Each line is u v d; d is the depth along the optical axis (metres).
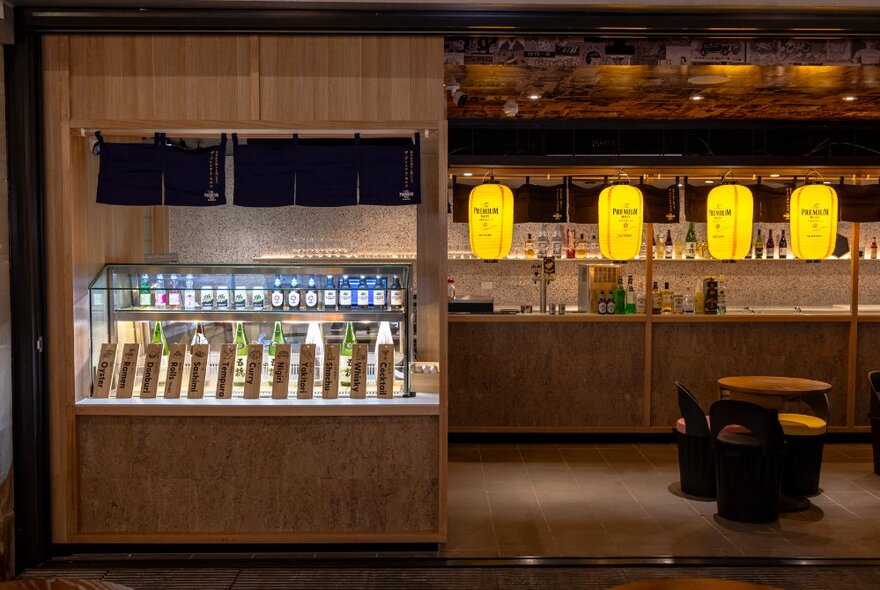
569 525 5.14
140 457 4.57
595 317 7.39
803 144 7.41
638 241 5.87
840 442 7.47
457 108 6.80
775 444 5.11
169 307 4.85
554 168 7.14
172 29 4.37
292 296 4.82
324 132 4.59
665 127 7.34
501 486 6.03
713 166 7.00
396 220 8.84
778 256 8.08
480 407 7.46
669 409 7.47
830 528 5.09
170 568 4.41
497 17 4.33
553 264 7.69
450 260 8.27
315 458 4.57
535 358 7.44
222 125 4.45
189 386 4.67
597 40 5.07
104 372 4.69
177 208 8.82
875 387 6.34
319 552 4.61
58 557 4.57
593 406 7.46
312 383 4.67
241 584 4.21
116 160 4.56
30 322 4.41
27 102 4.37
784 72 5.37
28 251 4.40
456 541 4.83
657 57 5.08
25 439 4.44
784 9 4.27
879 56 5.02
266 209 8.85
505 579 4.30
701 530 5.05
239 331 4.97
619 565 4.46
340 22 4.34
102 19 4.32
